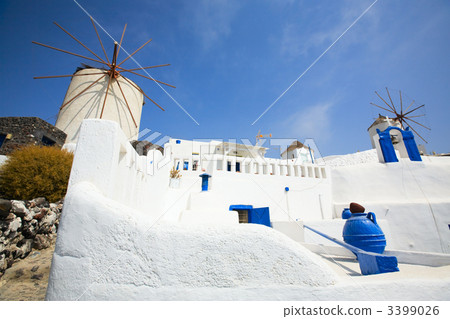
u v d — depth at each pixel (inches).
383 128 1047.6
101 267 90.7
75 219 97.7
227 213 264.2
